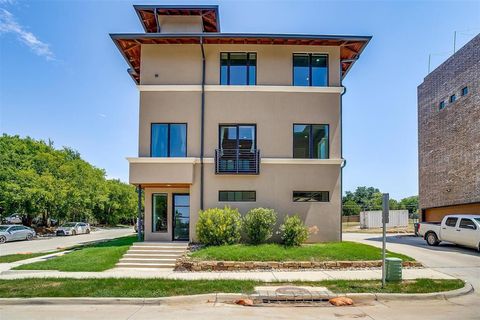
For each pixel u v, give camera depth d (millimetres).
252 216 15734
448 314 8000
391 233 32344
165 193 18297
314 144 17641
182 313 8078
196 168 17219
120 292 9539
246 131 17625
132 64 20125
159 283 10578
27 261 16328
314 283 10664
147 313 8086
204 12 19109
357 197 86625
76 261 14305
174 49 17938
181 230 18078
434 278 11461
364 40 17391
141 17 19500
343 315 7922
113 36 17078
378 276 11797
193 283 10594
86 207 53969
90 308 8562
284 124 17531
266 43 17844
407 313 8094
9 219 47500
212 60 17875
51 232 43656
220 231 15352
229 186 17156
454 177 25438
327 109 17641
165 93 17656
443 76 27141
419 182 30672
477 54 23000
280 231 16531
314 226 16953
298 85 17906
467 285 10492
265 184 17172
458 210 25281
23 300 8969
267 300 9203
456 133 25266
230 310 8352
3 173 36969
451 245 19625
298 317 7762
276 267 13055
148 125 17484
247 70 17953
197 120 17516
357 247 15070
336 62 17953
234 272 12680
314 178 17250
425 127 29812
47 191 38969
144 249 15562
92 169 60438
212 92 17656
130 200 72875
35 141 48688
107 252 15508
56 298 9023
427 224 20078
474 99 23234
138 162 17062
